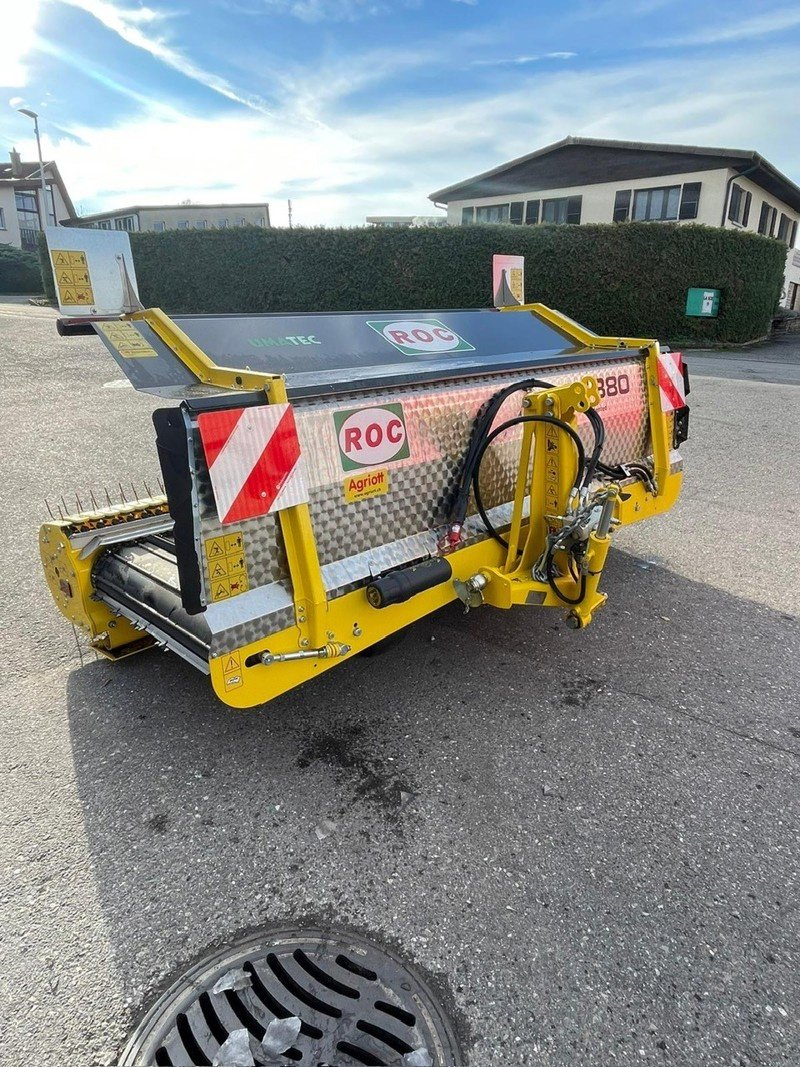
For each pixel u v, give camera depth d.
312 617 2.37
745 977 1.84
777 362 14.78
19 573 4.36
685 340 18.30
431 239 18.88
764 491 5.97
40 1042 1.68
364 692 3.15
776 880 2.14
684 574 4.35
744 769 2.64
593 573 2.83
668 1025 1.72
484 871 2.18
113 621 3.25
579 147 23.22
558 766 2.66
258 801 2.48
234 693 2.24
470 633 3.67
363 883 2.14
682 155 21.47
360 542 2.58
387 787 2.55
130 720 2.95
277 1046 1.65
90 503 5.57
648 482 3.85
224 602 2.19
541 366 3.34
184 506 2.03
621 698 3.09
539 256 18.28
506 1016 1.74
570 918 2.01
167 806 2.46
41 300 26.94
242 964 1.88
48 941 1.95
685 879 2.15
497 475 3.15
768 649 3.49
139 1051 1.66
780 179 22.69
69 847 2.28
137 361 2.48
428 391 2.79
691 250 17.55
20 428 8.03
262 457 2.16
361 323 3.47
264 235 20.16
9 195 43.28
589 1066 1.63
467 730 2.87
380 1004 1.76
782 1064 1.63
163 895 2.10
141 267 21.27
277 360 2.90
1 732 2.87
